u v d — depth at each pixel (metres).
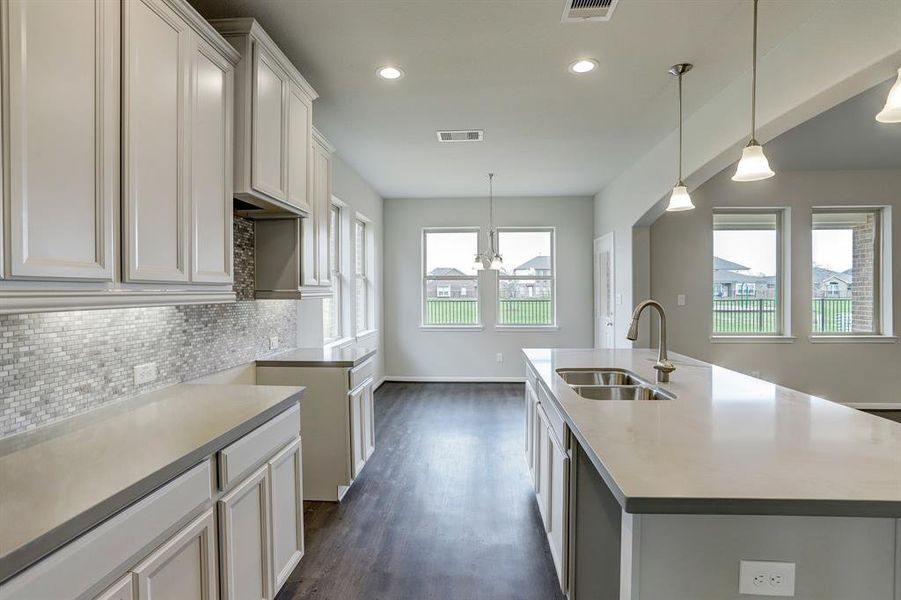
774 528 1.08
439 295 6.44
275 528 1.77
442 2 2.01
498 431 4.18
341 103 3.11
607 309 5.61
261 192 2.02
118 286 1.34
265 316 3.00
